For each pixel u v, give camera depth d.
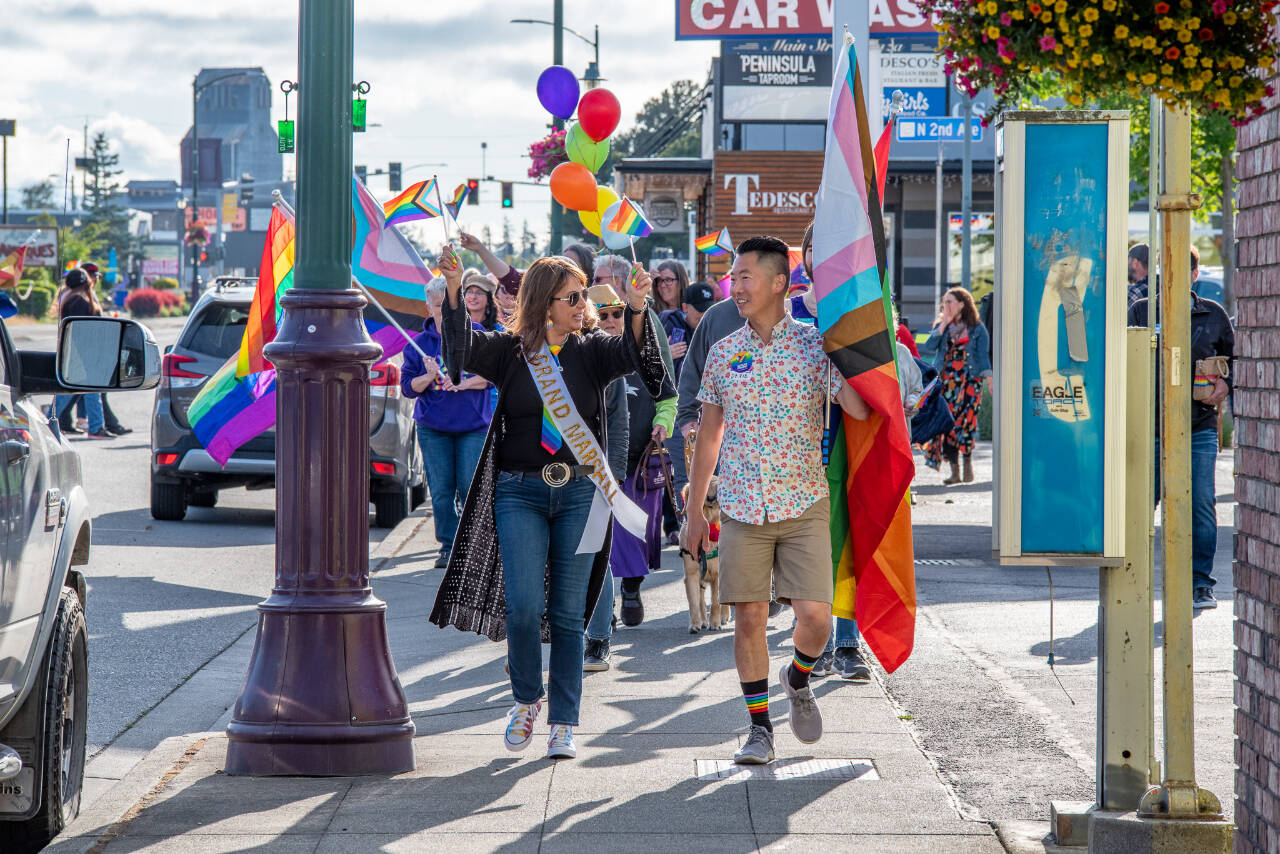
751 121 51.31
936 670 11.61
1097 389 7.26
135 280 176.25
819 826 7.78
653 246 112.00
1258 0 5.91
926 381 21.02
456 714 10.60
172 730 10.76
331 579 9.07
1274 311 6.38
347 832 7.75
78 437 32.94
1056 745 9.42
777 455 8.78
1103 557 7.30
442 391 16.16
